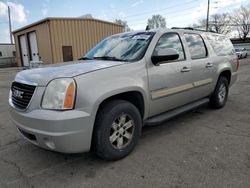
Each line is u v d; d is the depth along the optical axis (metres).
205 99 4.82
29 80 2.77
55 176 2.72
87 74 2.68
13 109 2.91
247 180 2.52
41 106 2.56
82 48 18.77
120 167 2.87
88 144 2.67
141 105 3.30
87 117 2.57
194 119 4.63
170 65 3.63
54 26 17.25
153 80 3.34
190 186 2.44
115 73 2.91
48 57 18.17
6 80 12.50
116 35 4.30
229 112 5.07
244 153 3.14
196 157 3.06
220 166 2.81
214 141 3.55
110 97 2.93
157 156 3.11
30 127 2.64
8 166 2.96
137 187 2.46
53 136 2.47
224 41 5.45
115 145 2.98
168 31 3.87
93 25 19.20
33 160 3.11
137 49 3.46
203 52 4.57
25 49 22.20
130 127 3.13
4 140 3.80
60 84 2.54
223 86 5.30
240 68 15.67
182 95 3.95
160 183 2.51
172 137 3.75
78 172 2.79
